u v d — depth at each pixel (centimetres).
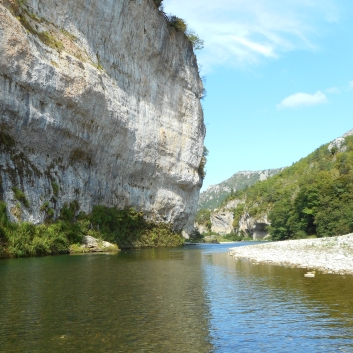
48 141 3253
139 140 4738
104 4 4025
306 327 956
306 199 6353
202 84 6550
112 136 4162
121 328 941
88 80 3544
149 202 5266
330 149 13462
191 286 1502
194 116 6159
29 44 2908
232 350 807
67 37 3578
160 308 1140
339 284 1484
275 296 1305
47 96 3123
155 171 5253
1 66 2675
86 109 3575
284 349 812
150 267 2161
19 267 2044
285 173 16238
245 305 1184
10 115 2816
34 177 3088
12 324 959
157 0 5066
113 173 4409
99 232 3956
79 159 3788
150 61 5053
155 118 5184
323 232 5569
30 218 2953
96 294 1318
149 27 4888
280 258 2464
